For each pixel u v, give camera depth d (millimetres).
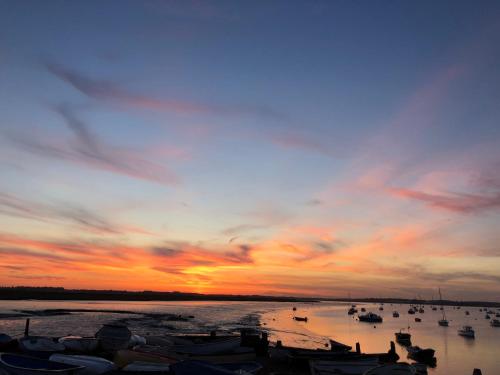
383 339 71188
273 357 31812
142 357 24188
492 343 69875
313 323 110312
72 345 28859
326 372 26453
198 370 19000
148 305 182750
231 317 108312
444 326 113750
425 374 34500
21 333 48375
